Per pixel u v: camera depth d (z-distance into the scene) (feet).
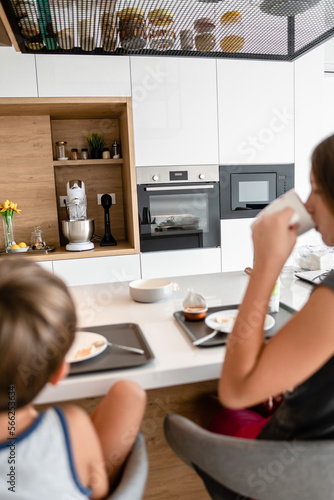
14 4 3.56
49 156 9.89
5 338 1.71
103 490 2.15
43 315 1.78
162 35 4.26
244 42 4.65
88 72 8.77
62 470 1.92
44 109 9.18
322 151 2.08
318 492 1.98
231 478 2.12
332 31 4.38
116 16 3.96
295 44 4.75
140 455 2.30
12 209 9.50
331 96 11.60
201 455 2.20
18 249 9.21
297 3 3.76
